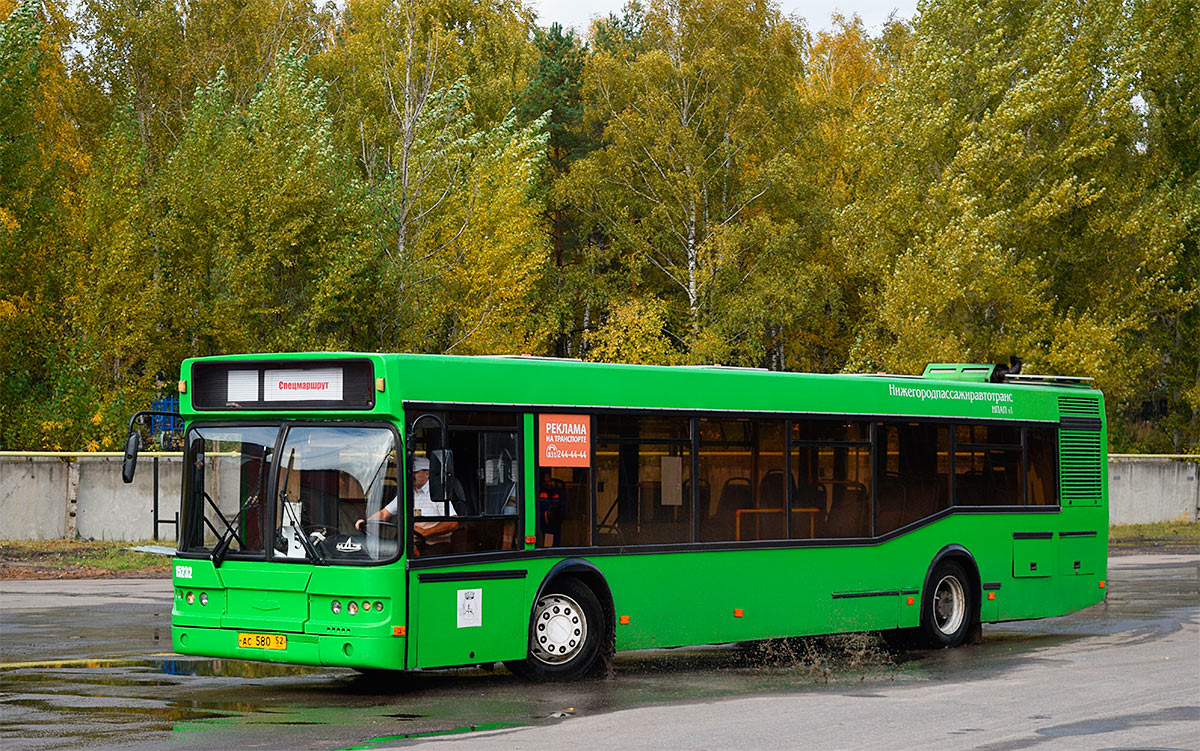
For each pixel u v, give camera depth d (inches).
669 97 2178.9
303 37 2353.6
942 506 669.3
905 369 1716.3
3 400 1542.8
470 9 2357.3
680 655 627.5
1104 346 1785.2
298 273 1583.4
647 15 2223.2
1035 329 1809.8
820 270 2156.7
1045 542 718.5
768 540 592.4
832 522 620.4
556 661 525.3
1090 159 1911.9
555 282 2285.9
